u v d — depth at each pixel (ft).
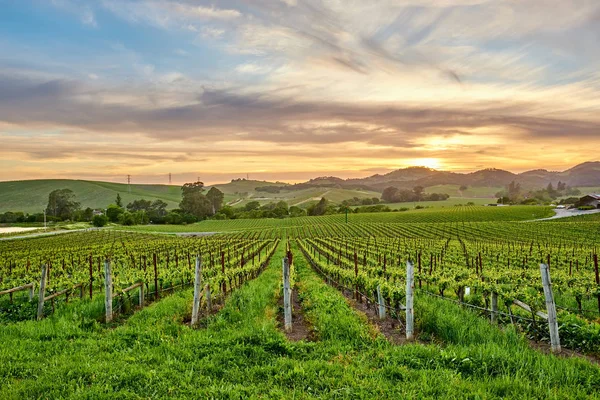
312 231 338.34
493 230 271.69
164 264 96.78
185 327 33.22
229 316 37.29
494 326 32.81
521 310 37.76
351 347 27.86
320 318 36.17
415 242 180.04
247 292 49.47
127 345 28.55
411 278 31.89
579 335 29.19
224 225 448.65
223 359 25.22
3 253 153.28
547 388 20.94
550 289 28.35
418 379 22.07
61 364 23.97
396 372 23.09
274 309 42.55
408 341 31.30
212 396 20.25
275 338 28.53
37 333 30.71
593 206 465.06
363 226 365.81
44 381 21.50
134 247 177.47
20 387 20.66
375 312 42.91
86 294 52.19
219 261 106.32
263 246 187.52
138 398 19.97
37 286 53.42
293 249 185.06
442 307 38.17
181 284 60.08
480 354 24.67
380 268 64.49
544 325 31.71
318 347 27.63
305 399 20.03
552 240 204.54
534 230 259.39
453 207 590.14
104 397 19.86
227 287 61.36
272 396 20.30
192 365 24.17
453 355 24.98
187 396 20.30
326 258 119.03
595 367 23.57
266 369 23.61
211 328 33.73
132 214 506.07
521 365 23.61
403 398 19.94
